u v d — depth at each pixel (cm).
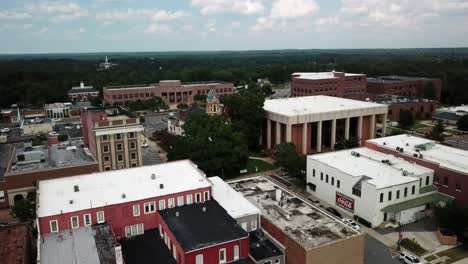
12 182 8062
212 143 9912
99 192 5972
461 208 6619
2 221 7562
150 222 5900
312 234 5503
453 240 6450
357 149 9844
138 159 9694
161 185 6131
